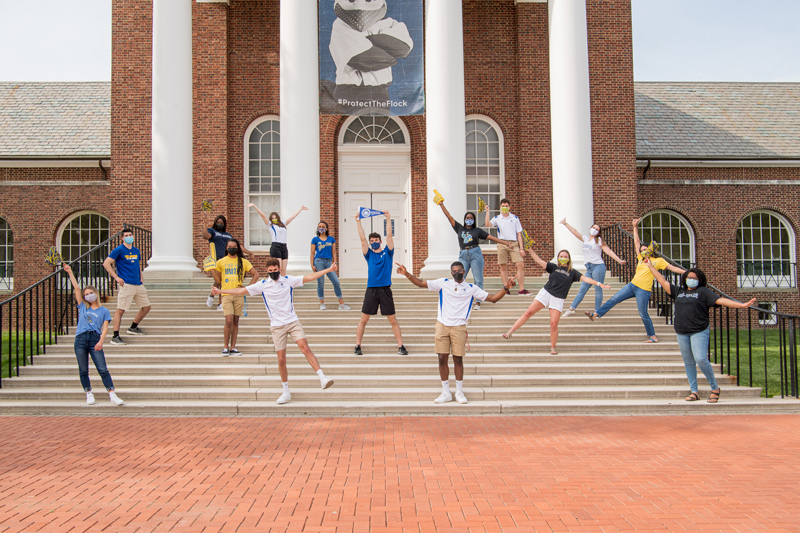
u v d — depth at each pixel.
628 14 17.81
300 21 14.62
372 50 15.09
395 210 17.44
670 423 7.99
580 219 15.13
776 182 22.08
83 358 8.71
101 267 13.09
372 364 10.02
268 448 6.57
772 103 25.95
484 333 11.24
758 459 6.16
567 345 10.71
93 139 22.06
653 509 4.72
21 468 5.84
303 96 14.54
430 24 14.73
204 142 16.89
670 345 10.77
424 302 12.84
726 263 21.73
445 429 7.54
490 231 17.39
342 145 17.41
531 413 8.61
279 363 8.66
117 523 4.42
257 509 4.70
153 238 14.73
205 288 13.86
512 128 17.50
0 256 20.84
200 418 8.27
